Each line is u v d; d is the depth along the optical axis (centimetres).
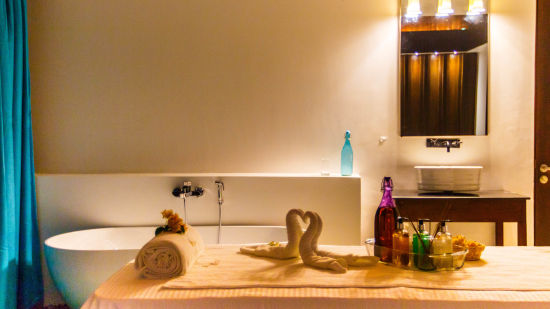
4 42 268
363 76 329
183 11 334
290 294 131
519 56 321
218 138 335
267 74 333
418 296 129
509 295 129
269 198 306
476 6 322
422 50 325
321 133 331
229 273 149
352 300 129
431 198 288
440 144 327
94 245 297
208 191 308
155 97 335
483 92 323
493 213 287
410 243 158
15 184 279
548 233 313
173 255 147
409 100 327
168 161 336
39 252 303
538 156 314
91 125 336
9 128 268
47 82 335
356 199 301
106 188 308
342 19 329
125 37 335
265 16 332
